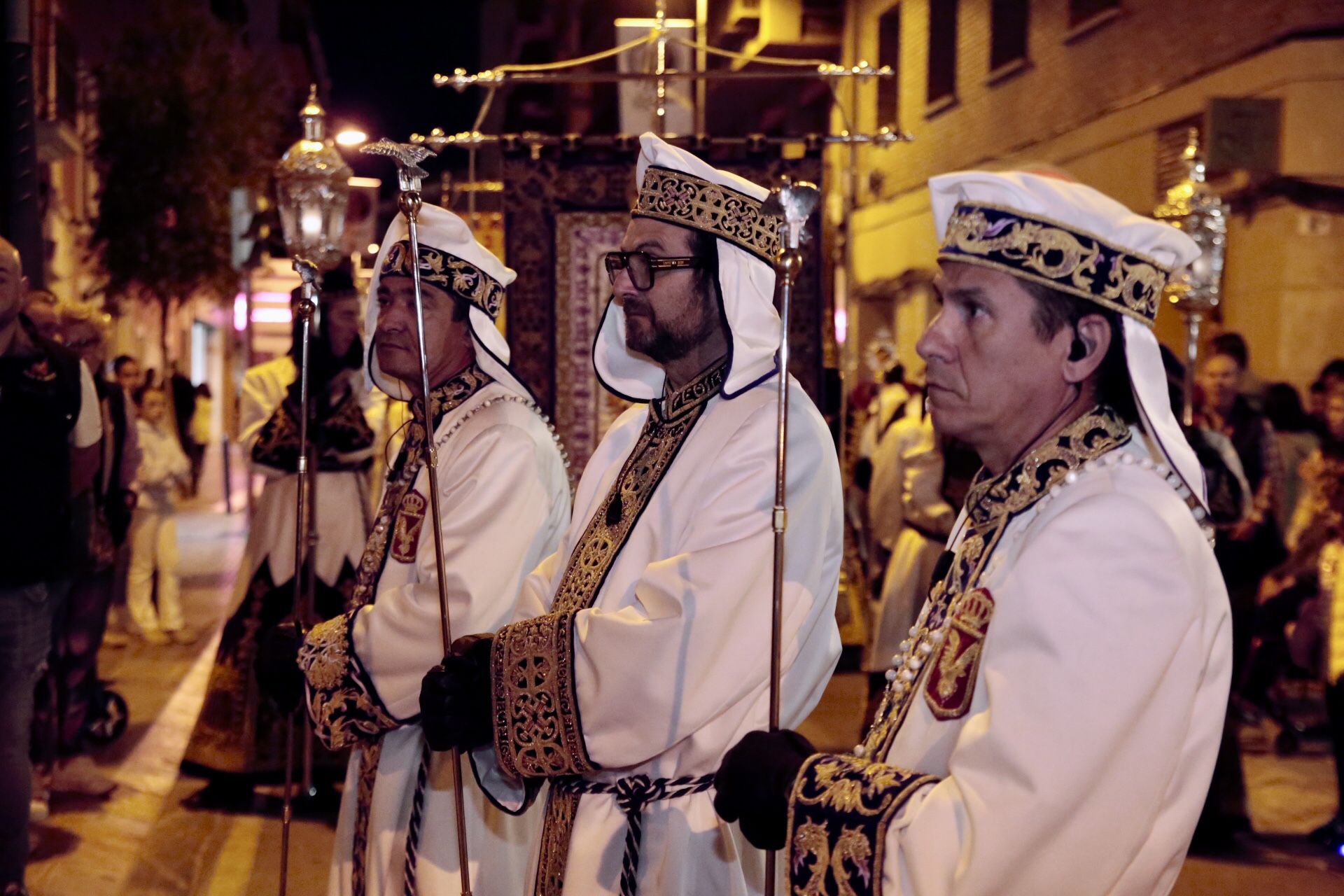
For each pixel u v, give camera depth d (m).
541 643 2.11
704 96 6.01
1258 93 8.05
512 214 5.09
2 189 5.52
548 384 5.09
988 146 11.73
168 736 6.12
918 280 13.16
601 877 2.07
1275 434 6.80
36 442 3.55
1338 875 4.55
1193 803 1.47
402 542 2.69
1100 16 9.78
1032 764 1.33
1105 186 9.89
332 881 2.75
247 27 21.77
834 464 2.19
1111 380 1.53
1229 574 5.21
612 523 2.25
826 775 1.52
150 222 17.42
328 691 2.57
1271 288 7.98
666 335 2.24
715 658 2.02
